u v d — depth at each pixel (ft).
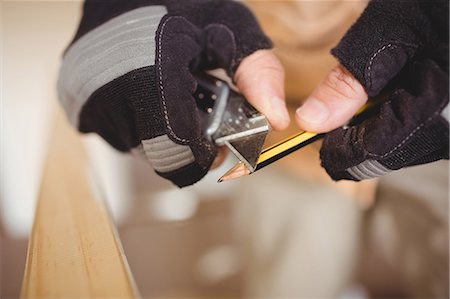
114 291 0.46
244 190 1.55
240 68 0.77
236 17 0.78
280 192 1.41
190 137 0.65
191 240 1.96
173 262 1.96
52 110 1.34
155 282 1.96
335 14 1.07
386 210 1.34
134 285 0.49
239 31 0.77
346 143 0.67
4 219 1.77
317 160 1.27
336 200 1.36
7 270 1.77
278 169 1.38
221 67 0.80
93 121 0.77
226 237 1.99
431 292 1.22
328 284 1.46
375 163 0.63
